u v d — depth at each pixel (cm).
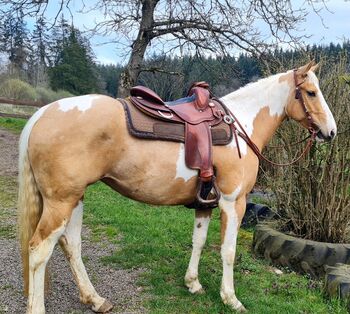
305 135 474
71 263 341
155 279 400
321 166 477
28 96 3108
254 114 381
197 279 384
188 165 325
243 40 982
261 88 383
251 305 361
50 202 300
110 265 435
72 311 341
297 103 385
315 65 399
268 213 586
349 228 491
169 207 679
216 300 365
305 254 434
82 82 3709
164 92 1191
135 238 514
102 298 343
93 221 578
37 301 297
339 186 471
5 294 363
